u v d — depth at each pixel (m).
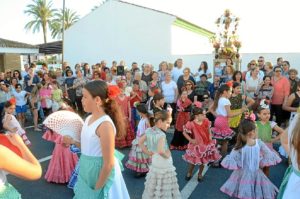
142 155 5.34
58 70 11.84
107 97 2.69
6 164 1.67
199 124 5.07
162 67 9.94
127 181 5.18
